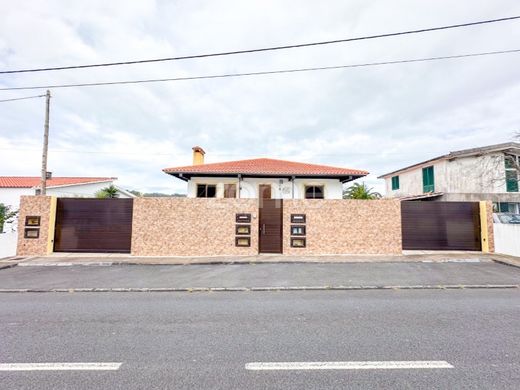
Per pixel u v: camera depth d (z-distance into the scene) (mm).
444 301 5434
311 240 11062
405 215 11578
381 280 7141
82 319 4523
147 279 7387
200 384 2688
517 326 4129
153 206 11016
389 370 2932
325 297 5770
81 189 28016
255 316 4629
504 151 19844
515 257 9938
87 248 11125
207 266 9109
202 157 19375
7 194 24672
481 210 11422
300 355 3273
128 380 2771
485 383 2680
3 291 6328
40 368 3018
